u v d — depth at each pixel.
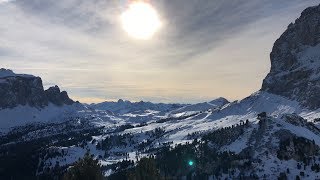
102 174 59.06
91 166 58.09
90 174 57.66
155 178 64.75
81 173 57.56
